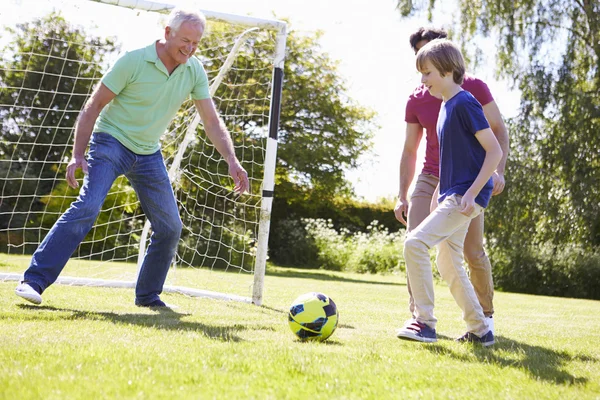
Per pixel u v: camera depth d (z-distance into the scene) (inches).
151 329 123.3
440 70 124.5
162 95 151.3
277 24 213.0
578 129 528.4
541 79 534.6
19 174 505.7
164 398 71.7
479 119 121.6
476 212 124.6
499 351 125.2
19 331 110.9
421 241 123.6
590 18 545.6
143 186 159.3
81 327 120.3
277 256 729.6
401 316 199.6
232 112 478.0
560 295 540.7
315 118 713.6
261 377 85.4
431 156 154.3
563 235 545.0
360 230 796.6
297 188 728.3
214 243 486.6
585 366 116.3
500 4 560.1
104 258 468.1
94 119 146.1
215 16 211.6
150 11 216.1
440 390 85.7
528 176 539.5
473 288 137.6
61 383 74.7
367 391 82.0
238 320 153.4
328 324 125.0
